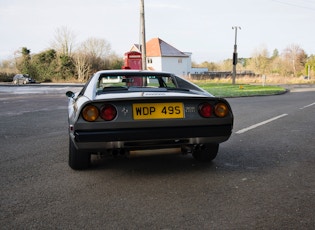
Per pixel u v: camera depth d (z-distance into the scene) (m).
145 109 3.25
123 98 3.20
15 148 5.18
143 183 3.40
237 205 2.80
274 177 3.57
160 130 3.23
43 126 7.53
